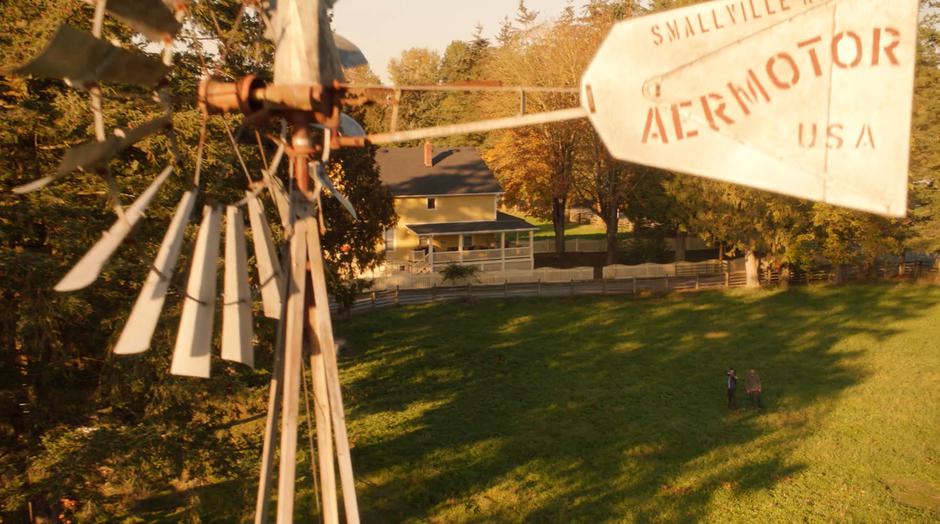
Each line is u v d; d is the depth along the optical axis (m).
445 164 52.19
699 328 33.62
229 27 14.73
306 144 4.54
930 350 29.33
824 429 20.84
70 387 12.85
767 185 3.38
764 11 3.40
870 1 3.25
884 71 3.25
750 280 42.66
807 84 3.34
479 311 37.38
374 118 52.06
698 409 22.83
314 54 4.25
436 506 16.59
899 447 19.42
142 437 10.90
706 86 3.45
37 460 10.51
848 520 15.51
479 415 22.53
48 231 12.02
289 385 4.48
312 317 4.72
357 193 27.75
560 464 18.78
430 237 46.66
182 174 13.20
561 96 46.53
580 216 79.12
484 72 67.88
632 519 15.77
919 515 15.66
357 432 21.14
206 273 4.07
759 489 17.05
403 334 32.81
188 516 13.11
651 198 46.31
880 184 3.25
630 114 3.52
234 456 12.62
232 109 4.30
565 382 25.83
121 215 3.69
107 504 14.38
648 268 48.09
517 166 51.12
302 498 16.28
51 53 3.28
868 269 44.84
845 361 27.95
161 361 11.68
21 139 12.86
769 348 30.09
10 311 11.29
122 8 3.78
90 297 11.96
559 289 42.91
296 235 4.56
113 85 12.70
